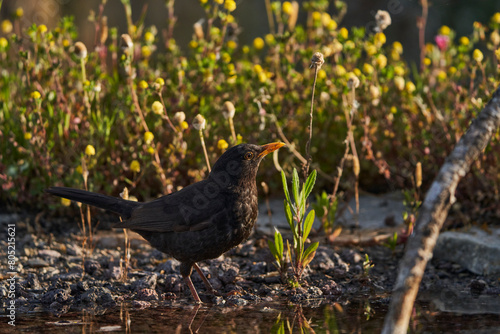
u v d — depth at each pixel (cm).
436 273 935
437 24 2264
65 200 1011
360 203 1239
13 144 1111
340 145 1252
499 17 1128
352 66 1225
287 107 1189
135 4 2334
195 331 678
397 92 1201
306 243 973
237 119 1199
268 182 1233
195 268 859
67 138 1130
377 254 1012
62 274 910
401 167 1191
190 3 2366
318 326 693
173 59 1290
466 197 1124
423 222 556
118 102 1158
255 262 968
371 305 786
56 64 1074
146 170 1138
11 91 1247
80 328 693
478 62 1065
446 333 654
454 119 1112
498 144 1046
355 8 2330
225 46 1199
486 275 914
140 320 727
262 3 2419
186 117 1150
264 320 722
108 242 1038
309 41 1305
